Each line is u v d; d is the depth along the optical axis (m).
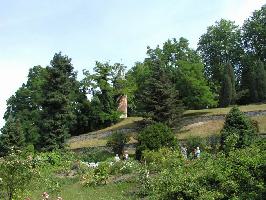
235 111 31.34
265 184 15.56
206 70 82.12
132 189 23.52
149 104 54.19
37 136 66.19
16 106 76.38
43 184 25.84
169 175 16.98
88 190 25.45
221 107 67.69
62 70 57.09
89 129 70.56
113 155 46.53
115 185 25.22
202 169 17.12
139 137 33.97
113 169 28.25
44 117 55.34
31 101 75.38
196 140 41.91
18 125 56.47
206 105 66.50
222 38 82.25
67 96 56.00
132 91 73.12
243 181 15.92
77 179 29.81
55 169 33.94
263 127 49.38
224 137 30.66
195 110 64.31
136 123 63.22
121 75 73.00
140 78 75.25
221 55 82.25
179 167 18.41
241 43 82.31
